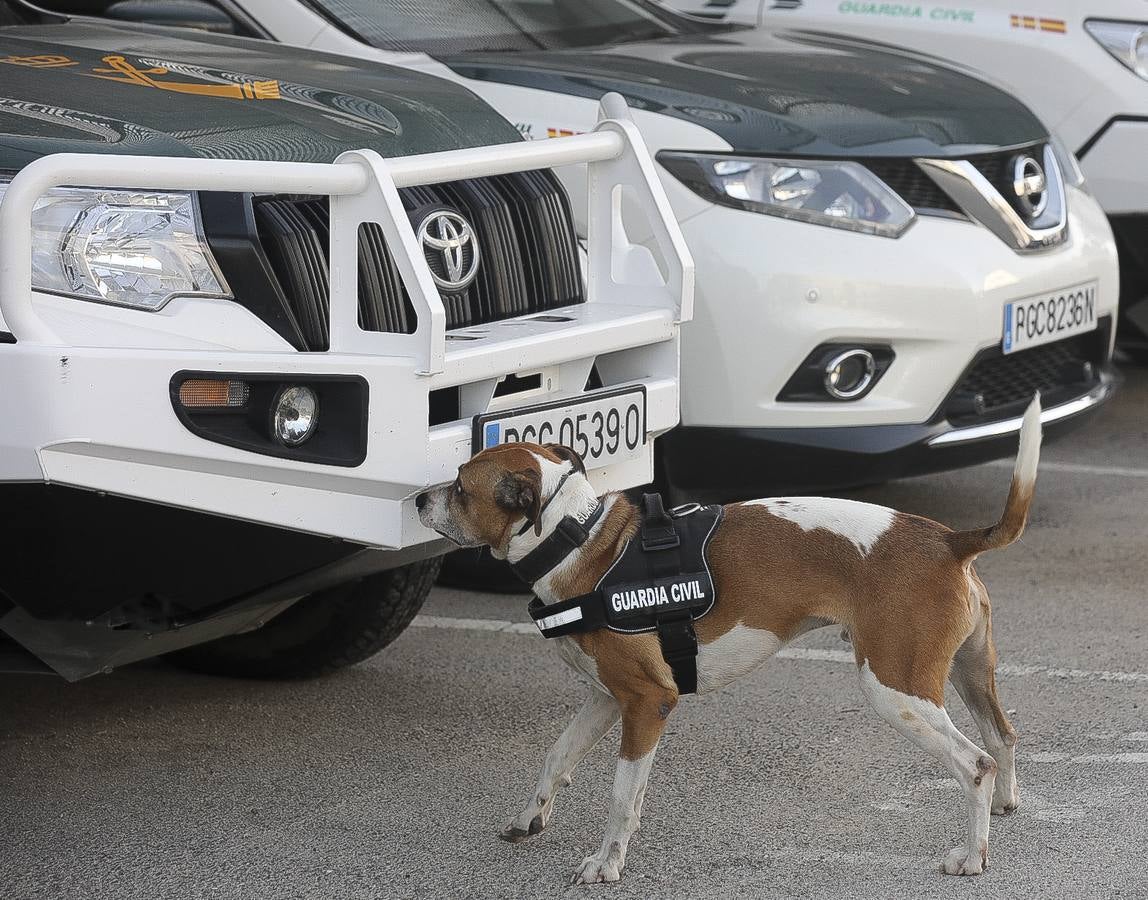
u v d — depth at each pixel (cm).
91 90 545
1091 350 855
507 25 848
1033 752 590
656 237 568
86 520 462
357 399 470
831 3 1162
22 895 488
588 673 499
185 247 478
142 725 630
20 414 429
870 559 485
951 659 485
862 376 734
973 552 482
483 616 756
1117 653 694
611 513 496
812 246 723
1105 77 1085
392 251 475
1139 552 838
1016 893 482
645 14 952
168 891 490
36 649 510
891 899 480
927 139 759
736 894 485
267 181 462
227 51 650
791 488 754
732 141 732
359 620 643
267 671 674
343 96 587
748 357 723
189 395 448
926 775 573
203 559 486
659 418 562
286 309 486
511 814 546
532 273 571
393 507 489
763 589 488
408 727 626
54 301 453
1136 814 536
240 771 584
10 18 761
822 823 535
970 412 767
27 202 428
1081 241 833
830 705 641
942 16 1131
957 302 739
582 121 740
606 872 493
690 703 644
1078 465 1017
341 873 502
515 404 523
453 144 580
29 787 569
